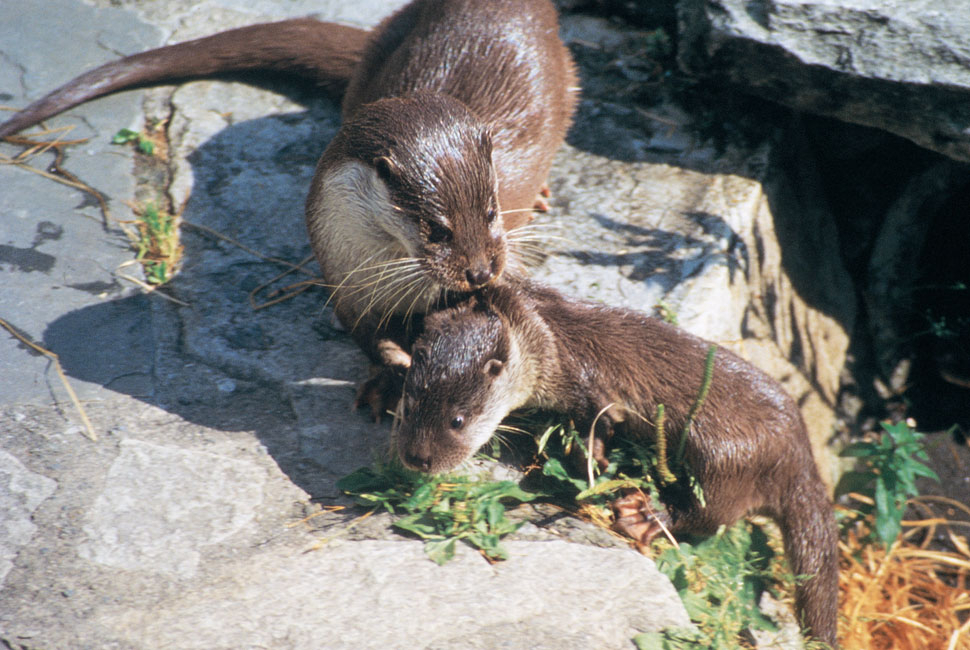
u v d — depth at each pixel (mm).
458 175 7953
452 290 8094
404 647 6379
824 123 12930
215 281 9938
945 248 13945
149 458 7820
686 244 10680
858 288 13992
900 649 10703
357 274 8570
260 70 12719
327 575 6867
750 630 7895
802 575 8375
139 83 12453
